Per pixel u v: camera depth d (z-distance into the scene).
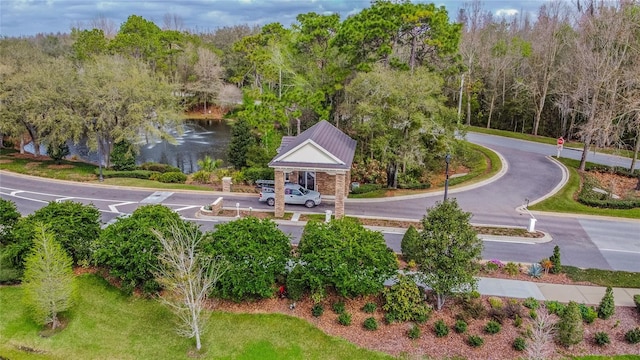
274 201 32.34
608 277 22.02
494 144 51.97
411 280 18.89
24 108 42.84
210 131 71.69
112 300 19.39
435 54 44.41
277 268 18.61
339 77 43.91
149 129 42.66
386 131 34.97
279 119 47.53
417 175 39.34
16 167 42.88
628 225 29.14
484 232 27.45
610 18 38.62
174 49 82.06
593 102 38.59
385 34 39.31
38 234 17.80
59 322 17.89
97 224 22.08
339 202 28.88
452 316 18.62
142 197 34.44
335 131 34.94
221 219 29.66
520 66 63.50
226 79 89.06
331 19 45.41
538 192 35.00
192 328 16.34
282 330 17.70
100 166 39.16
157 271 18.59
